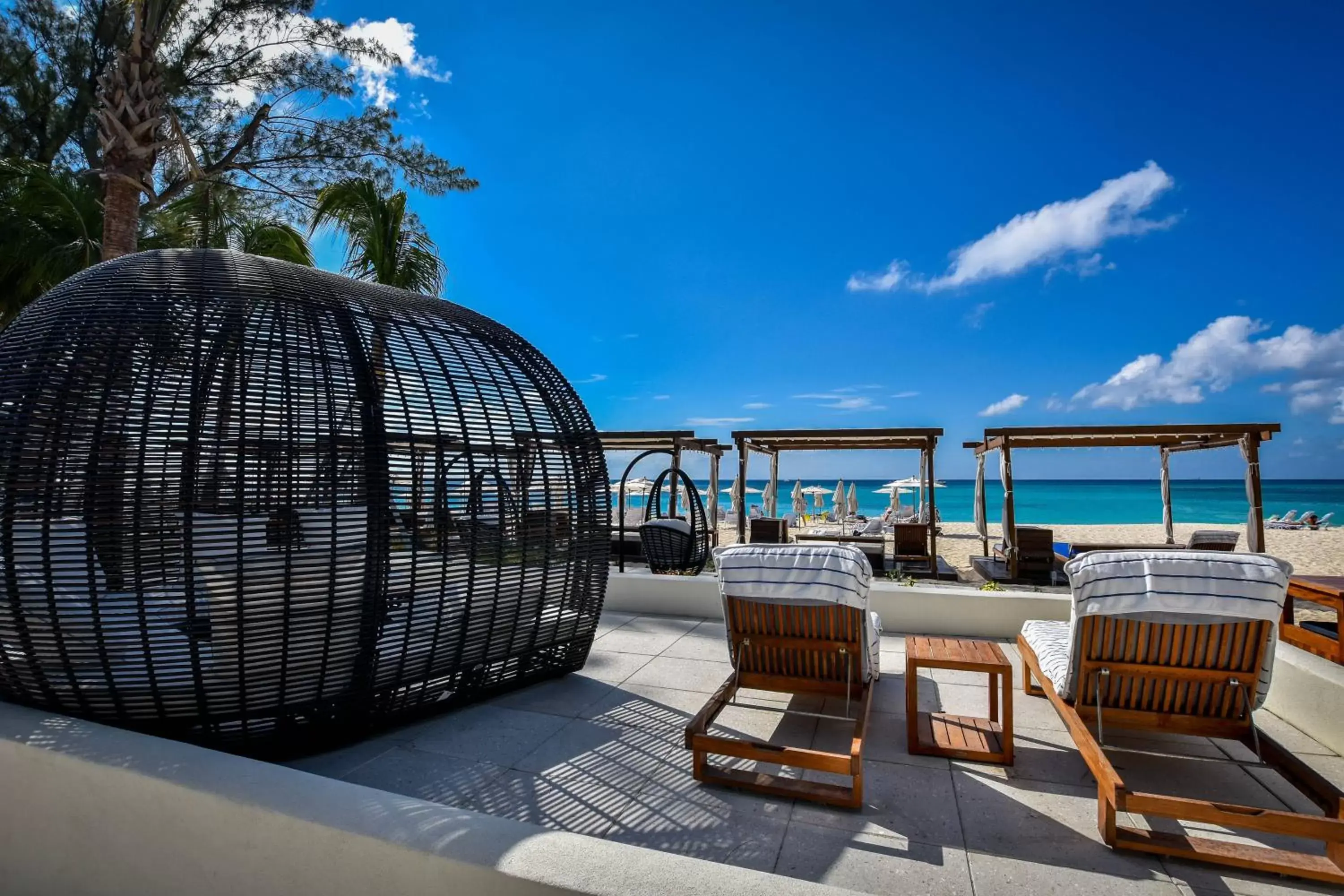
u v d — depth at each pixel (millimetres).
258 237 12547
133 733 2727
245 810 2193
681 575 8922
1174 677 3043
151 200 10320
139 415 2979
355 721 3545
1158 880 2400
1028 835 2713
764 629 3775
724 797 3051
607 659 5250
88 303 3307
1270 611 2826
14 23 12828
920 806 2953
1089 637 3111
